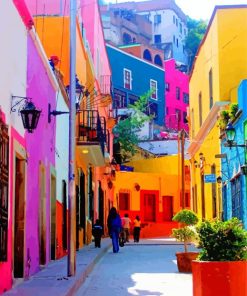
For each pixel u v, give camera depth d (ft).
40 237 50.19
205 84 93.09
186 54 290.35
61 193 65.31
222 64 81.00
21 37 41.01
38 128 48.14
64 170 68.44
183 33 293.84
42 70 50.49
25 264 41.16
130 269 52.95
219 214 81.92
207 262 26.43
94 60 112.57
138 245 100.99
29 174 43.60
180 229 48.83
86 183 94.68
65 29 76.59
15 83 38.65
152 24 280.31
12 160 37.27
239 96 66.85
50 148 56.13
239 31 81.35
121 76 197.36
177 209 155.43
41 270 47.85
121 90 196.24
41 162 49.93
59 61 69.56
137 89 204.13
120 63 197.67
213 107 80.02
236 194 69.21
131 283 42.01
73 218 44.01
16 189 41.19
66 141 70.79
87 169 96.53
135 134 179.63
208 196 92.07
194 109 107.96
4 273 34.37
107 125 132.16
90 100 93.97
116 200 147.74
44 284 38.24
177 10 286.87
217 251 27.40
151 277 45.75
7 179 34.63
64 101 69.10
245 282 26.50
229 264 26.27
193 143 104.63
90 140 78.38
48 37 76.38
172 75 235.61
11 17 37.60
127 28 253.65
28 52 43.62
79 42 82.94
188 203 152.35
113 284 41.73
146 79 209.05
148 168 164.04
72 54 45.88
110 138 140.77
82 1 112.78
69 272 43.04
